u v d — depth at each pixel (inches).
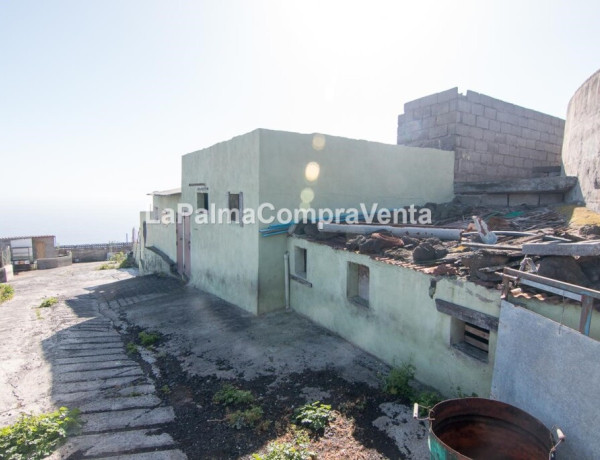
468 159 439.2
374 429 171.5
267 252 336.2
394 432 168.6
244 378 227.5
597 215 253.0
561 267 148.5
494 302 165.6
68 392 215.8
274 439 167.2
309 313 320.2
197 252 473.4
